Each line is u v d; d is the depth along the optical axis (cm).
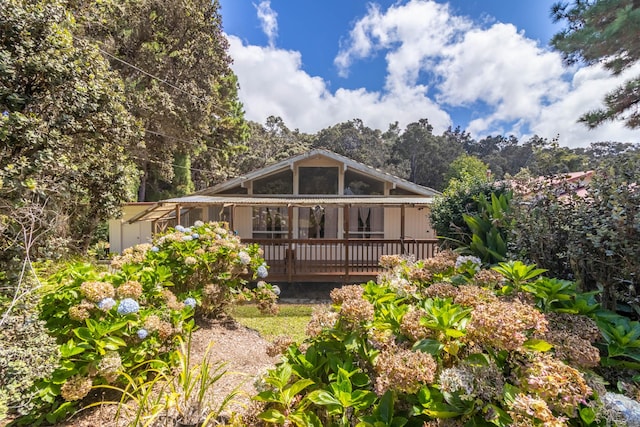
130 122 791
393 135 6594
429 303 228
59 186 596
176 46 2044
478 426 159
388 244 1331
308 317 791
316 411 221
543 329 180
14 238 424
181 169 2548
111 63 1767
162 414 299
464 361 182
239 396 337
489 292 235
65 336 356
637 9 461
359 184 1447
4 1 506
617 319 241
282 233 1409
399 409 191
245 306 877
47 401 304
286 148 4978
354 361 225
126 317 356
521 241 360
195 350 486
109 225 1686
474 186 656
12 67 519
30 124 535
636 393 194
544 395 157
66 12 613
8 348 281
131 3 1797
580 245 297
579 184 369
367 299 264
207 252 599
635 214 265
